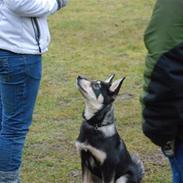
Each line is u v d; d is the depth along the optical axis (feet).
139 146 27.22
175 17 12.00
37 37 18.71
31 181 23.29
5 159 19.63
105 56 44.52
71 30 52.80
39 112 31.78
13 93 19.01
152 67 12.34
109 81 21.79
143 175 22.85
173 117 12.51
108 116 21.20
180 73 12.14
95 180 22.48
